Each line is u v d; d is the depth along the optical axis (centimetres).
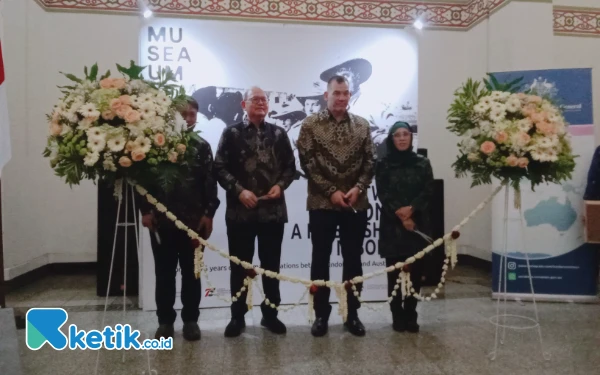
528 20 429
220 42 367
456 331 306
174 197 277
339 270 374
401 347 277
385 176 301
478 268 498
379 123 384
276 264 297
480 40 482
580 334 301
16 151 416
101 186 386
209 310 357
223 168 288
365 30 383
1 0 384
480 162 259
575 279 375
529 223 378
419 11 500
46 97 460
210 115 366
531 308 360
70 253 475
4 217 395
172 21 360
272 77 375
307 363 253
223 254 252
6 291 396
